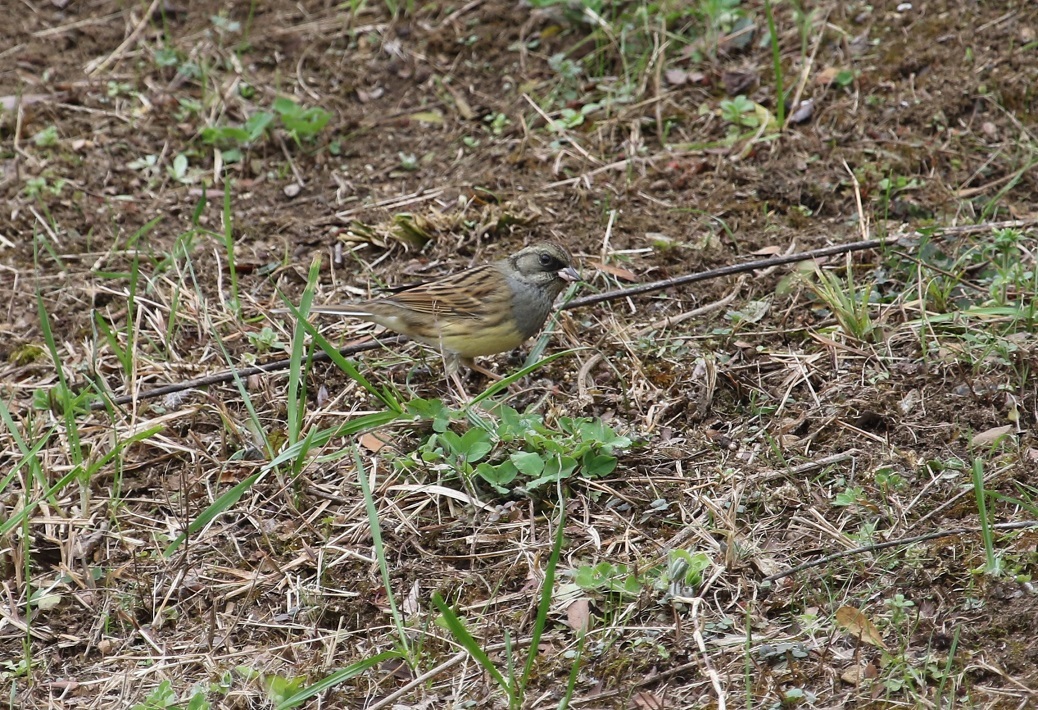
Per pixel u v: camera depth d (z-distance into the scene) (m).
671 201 13.90
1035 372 10.82
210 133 15.09
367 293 12.97
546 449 10.37
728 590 9.10
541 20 16.52
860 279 12.41
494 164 14.74
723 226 13.34
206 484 10.63
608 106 15.22
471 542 9.79
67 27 17.12
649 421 10.88
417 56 16.36
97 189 14.64
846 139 14.29
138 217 14.26
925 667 8.21
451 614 7.89
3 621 9.51
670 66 15.73
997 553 9.00
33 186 14.46
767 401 11.01
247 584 9.65
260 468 10.70
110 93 15.92
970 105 14.37
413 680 8.62
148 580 9.74
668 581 9.11
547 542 9.73
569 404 11.20
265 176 14.87
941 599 8.74
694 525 9.70
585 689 8.43
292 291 13.15
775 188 13.76
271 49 16.66
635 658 8.61
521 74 15.95
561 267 11.49
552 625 8.99
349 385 11.72
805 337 11.77
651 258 13.12
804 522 9.60
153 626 9.42
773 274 12.60
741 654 8.55
